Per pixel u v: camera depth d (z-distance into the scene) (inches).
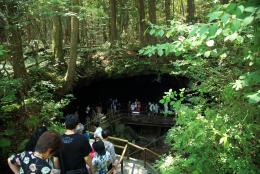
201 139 184.2
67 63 764.6
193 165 201.6
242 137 173.5
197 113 207.5
